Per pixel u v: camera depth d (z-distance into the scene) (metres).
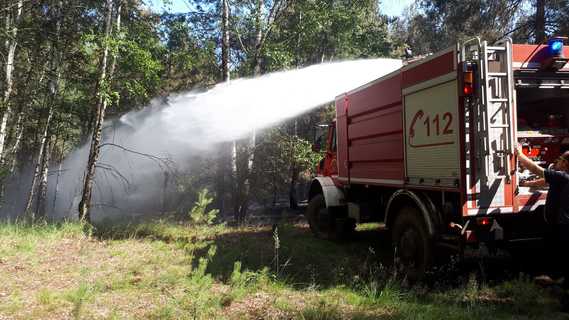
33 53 12.62
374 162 7.03
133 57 9.76
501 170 4.85
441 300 4.78
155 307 4.40
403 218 5.93
